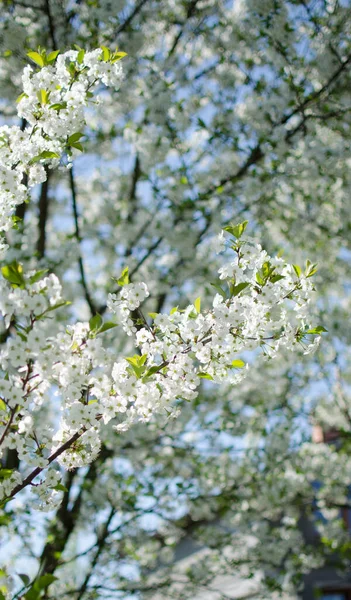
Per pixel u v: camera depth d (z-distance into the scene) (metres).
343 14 7.46
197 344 3.32
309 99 7.45
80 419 3.19
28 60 7.13
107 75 3.81
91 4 7.21
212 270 8.62
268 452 8.83
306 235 8.73
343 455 9.49
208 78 8.23
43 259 7.41
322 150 7.42
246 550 9.09
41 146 3.73
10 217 3.75
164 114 7.79
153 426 7.99
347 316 8.92
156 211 8.65
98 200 9.52
